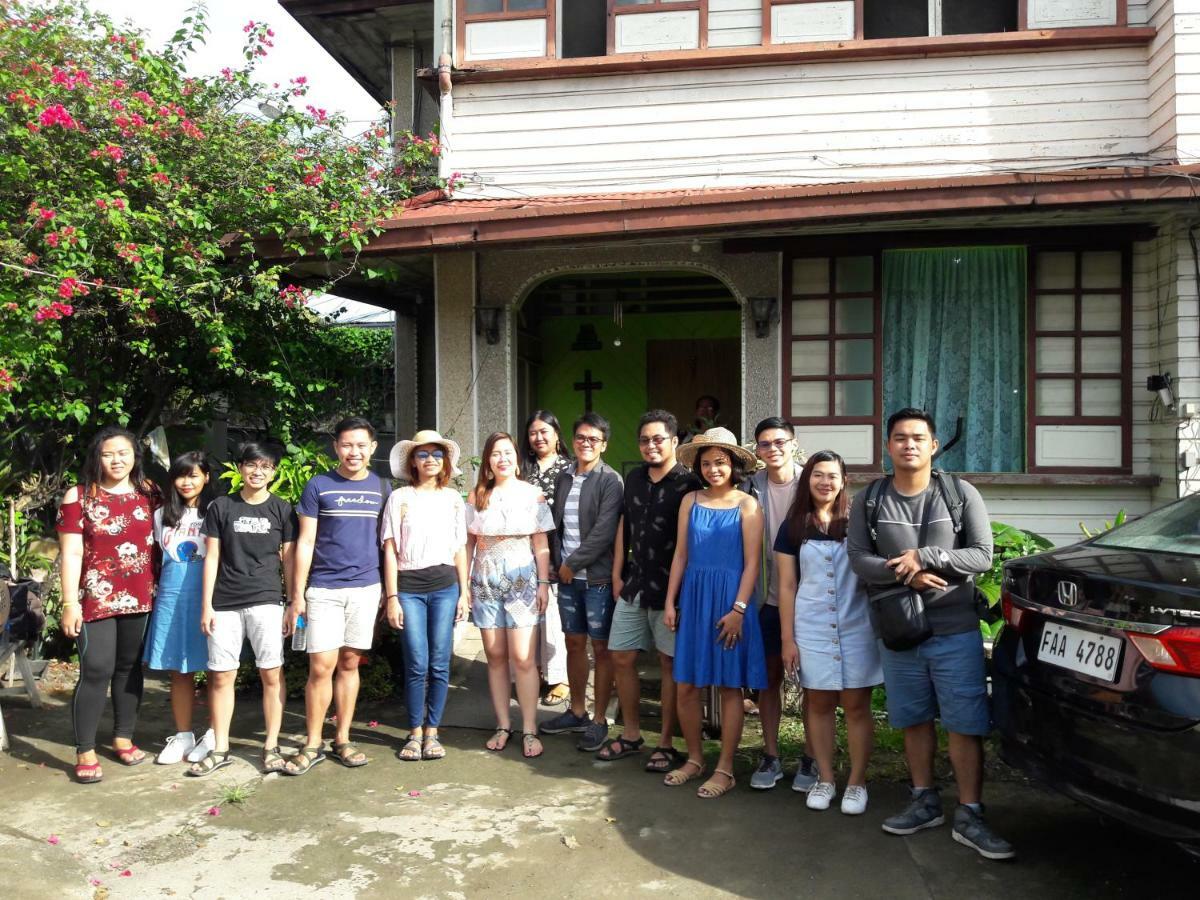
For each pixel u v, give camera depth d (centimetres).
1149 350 659
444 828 393
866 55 700
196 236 650
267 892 340
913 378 692
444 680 486
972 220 613
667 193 702
